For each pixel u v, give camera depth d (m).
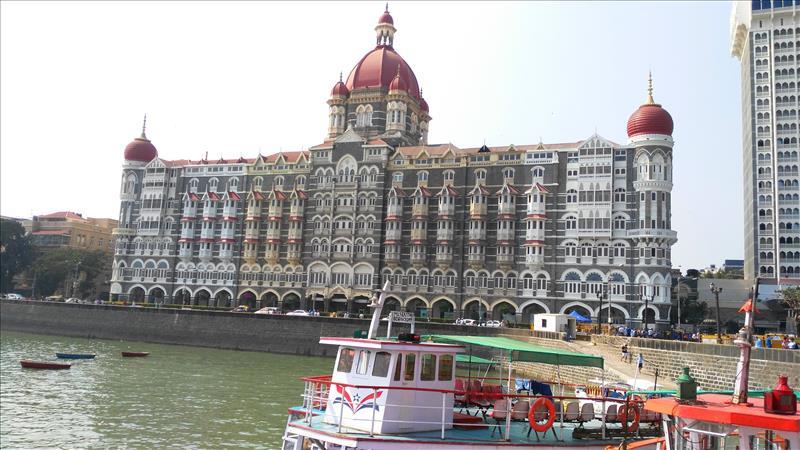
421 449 22.41
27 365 65.06
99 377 60.47
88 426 40.34
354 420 24.08
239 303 120.25
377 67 125.06
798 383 43.50
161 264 127.19
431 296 106.31
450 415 24.95
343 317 94.94
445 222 106.38
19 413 43.72
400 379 23.91
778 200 124.31
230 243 121.69
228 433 39.09
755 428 16.52
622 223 97.06
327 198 116.06
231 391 54.56
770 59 129.38
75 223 173.00
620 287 95.62
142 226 129.50
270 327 93.06
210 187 126.56
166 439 37.31
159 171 130.25
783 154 125.50
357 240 112.50
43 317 110.75
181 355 82.75
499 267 102.50
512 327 91.25
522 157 103.88
